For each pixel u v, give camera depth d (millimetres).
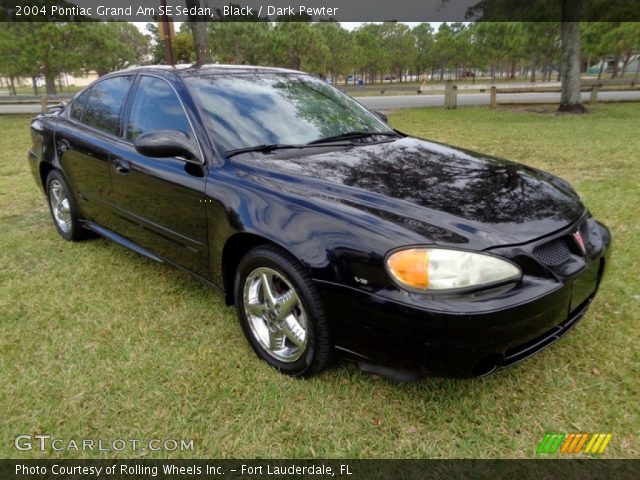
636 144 8047
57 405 2324
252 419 2215
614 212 4602
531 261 2061
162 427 2184
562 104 13859
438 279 1931
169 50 10562
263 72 3508
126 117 3406
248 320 2617
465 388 2371
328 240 2148
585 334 2748
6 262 3998
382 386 2396
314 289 2213
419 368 2016
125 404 2318
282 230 2285
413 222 2100
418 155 2918
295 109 3223
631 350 2602
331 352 2293
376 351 2090
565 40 13422
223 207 2551
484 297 1943
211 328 2945
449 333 1900
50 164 4203
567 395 2309
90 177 3703
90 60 22766
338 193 2346
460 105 17109
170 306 3215
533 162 7039
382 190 2361
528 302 1970
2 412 2291
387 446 2064
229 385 2430
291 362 2449
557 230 2213
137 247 3477
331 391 2371
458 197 2330
